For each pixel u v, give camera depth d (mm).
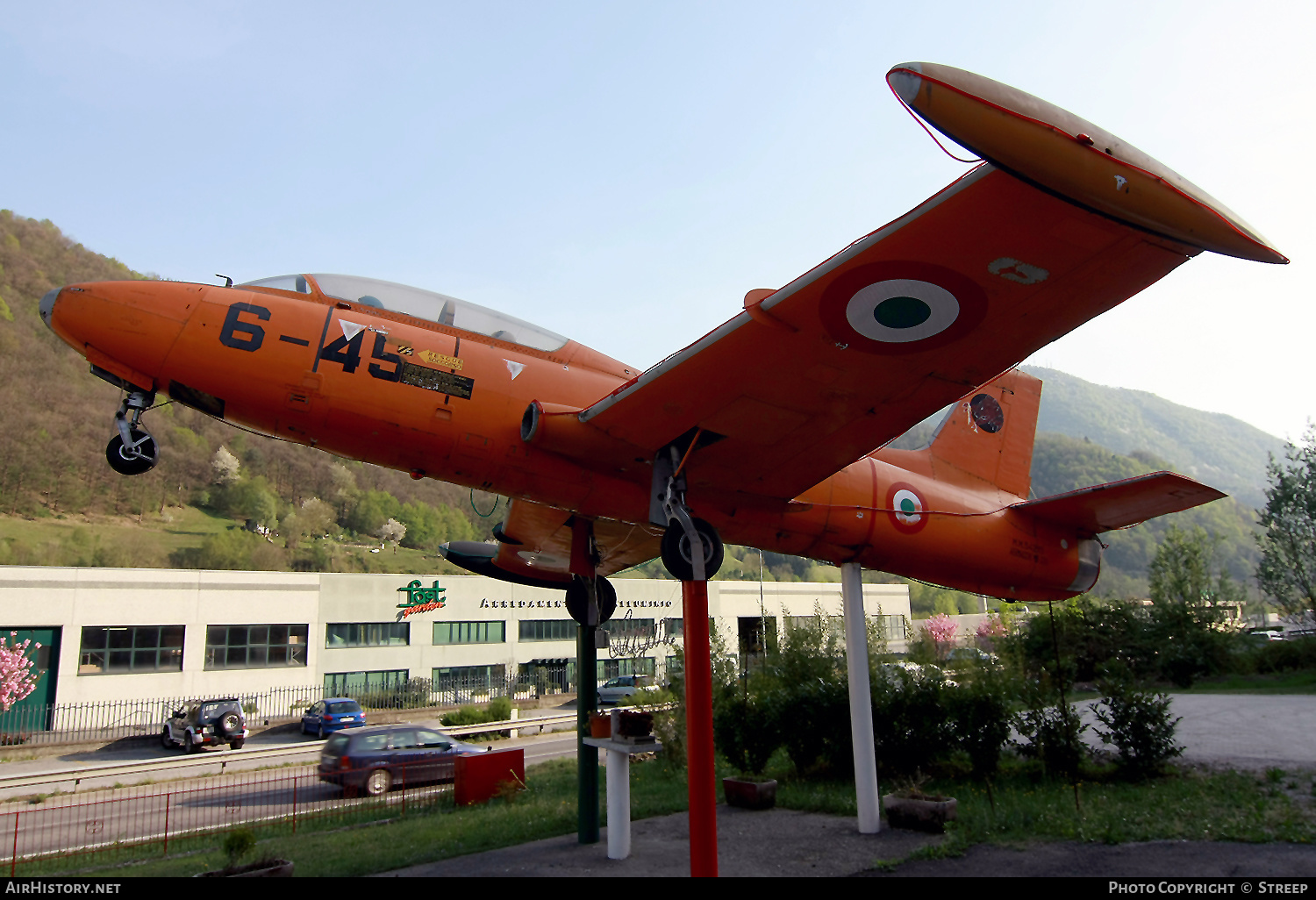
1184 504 9320
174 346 6344
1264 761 10711
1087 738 13398
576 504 7590
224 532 73062
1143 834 7020
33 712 26375
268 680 31969
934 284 5113
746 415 6543
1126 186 3928
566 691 40062
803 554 8867
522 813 10258
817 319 5477
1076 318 5520
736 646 42031
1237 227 4121
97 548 59250
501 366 7375
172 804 14633
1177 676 22859
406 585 36312
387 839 9117
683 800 10805
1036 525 10227
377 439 6891
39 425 73125
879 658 13305
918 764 11023
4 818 13469
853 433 6984
